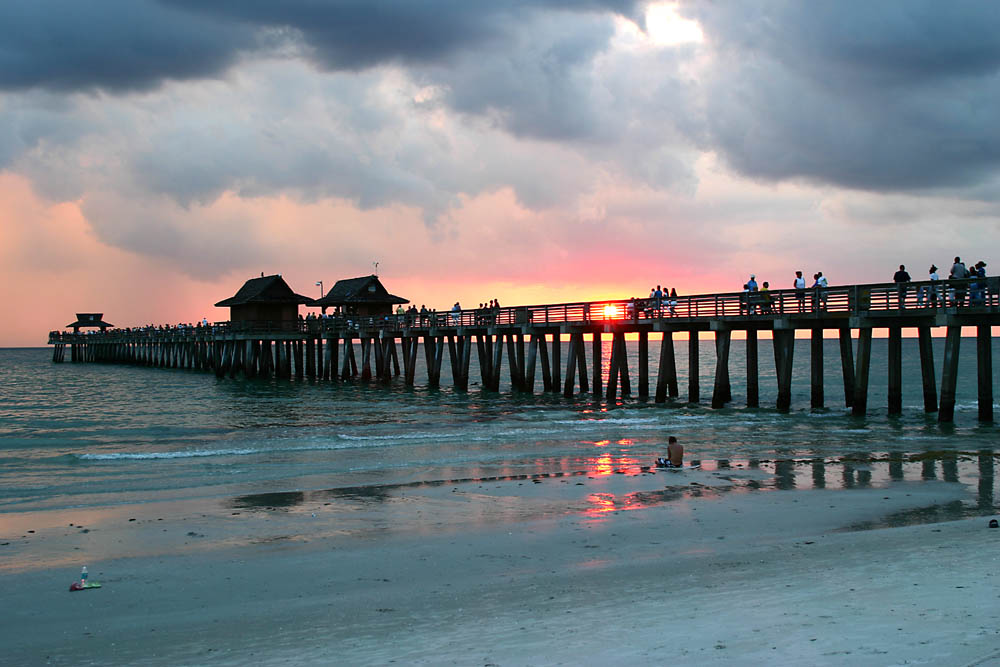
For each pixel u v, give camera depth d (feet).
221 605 35.45
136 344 328.29
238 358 235.40
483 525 50.34
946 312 91.15
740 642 25.57
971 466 69.77
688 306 118.73
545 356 155.12
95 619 33.94
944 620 26.30
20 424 112.78
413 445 84.79
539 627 29.17
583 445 84.28
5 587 38.73
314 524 51.34
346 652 27.86
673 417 106.63
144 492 61.93
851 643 24.56
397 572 40.14
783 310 106.42
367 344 197.98
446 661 25.81
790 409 115.34
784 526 48.47
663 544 44.47
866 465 70.69
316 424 108.47
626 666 24.13
